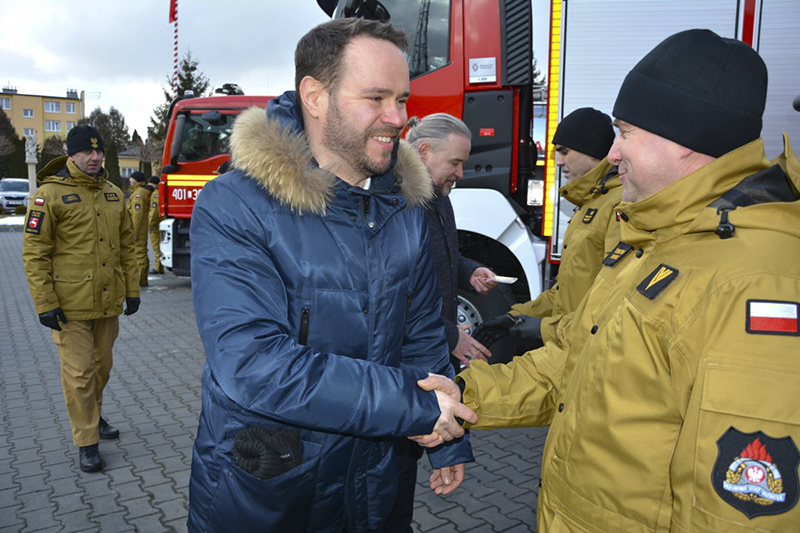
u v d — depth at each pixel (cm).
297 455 136
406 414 131
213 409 144
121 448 391
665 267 112
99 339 377
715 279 102
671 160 118
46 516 309
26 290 987
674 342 104
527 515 311
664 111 116
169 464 368
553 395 165
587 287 259
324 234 141
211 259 136
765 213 103
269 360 126
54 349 630
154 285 1023
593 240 257
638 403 110
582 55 403
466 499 326
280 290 137
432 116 258
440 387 141
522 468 364
